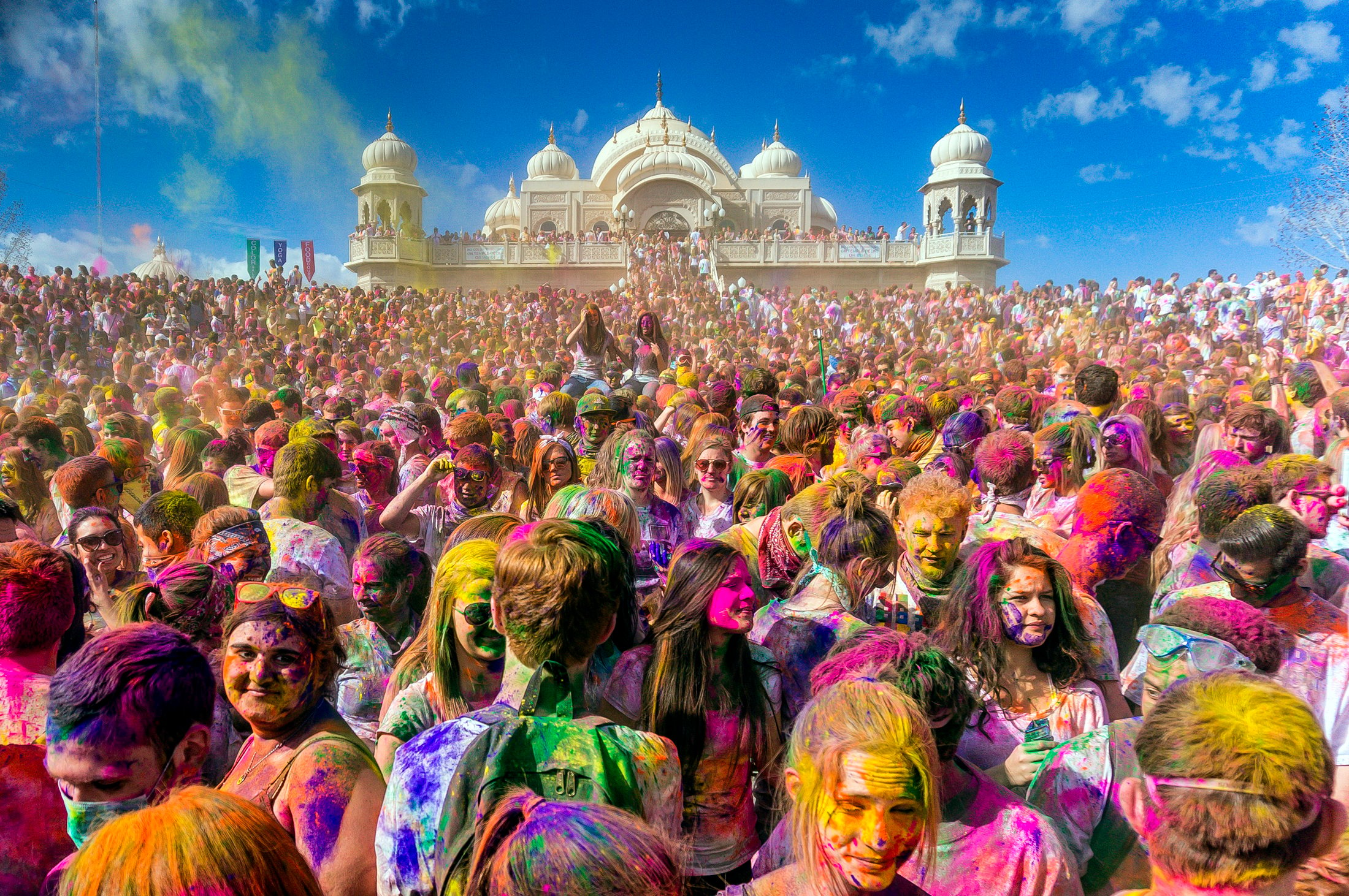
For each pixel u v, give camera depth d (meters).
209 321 25.34
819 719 1.62
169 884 1.11
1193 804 1.38
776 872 1.76
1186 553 3.67
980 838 1.88
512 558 1.95
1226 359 15.01
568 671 1.97
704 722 2.31
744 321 29.98
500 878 1.15
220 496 4.27
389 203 49.59
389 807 1.75
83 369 15.26
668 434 7.26
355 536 4.40
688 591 2.33
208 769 2.52
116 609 3.12
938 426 7.15
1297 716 1.41
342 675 2.99
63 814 2.02
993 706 2.54
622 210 49.03
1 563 2.21
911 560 3.21
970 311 33.75
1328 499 3.33
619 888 1.09
